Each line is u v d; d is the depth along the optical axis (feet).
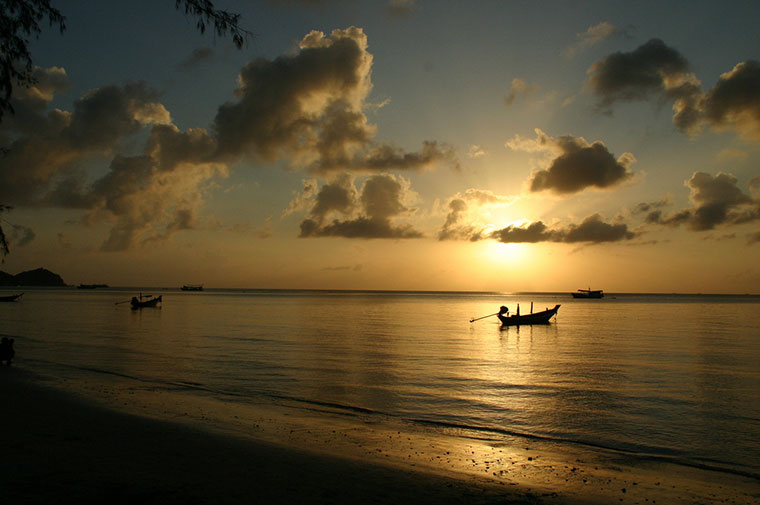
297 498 27.25
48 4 36.27
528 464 38.93
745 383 80.07
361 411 58.44
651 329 197.88
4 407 47.91
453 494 29.58
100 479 28.45
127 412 48.88
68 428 40.60
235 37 32.81
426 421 54.65
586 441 48.37
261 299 650.02
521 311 394.11
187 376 79.77
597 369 93.91
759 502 32.40
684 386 77.25
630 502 30.78
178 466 31.83
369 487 29.96
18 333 151.53
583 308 447.01
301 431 45.83
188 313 285.23
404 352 116.98
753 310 402.11
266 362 97.25
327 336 154.92
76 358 97.14
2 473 28.63
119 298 557.33
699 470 39.99
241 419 49.60
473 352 119.34
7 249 39.86
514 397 68.18
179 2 31.81
